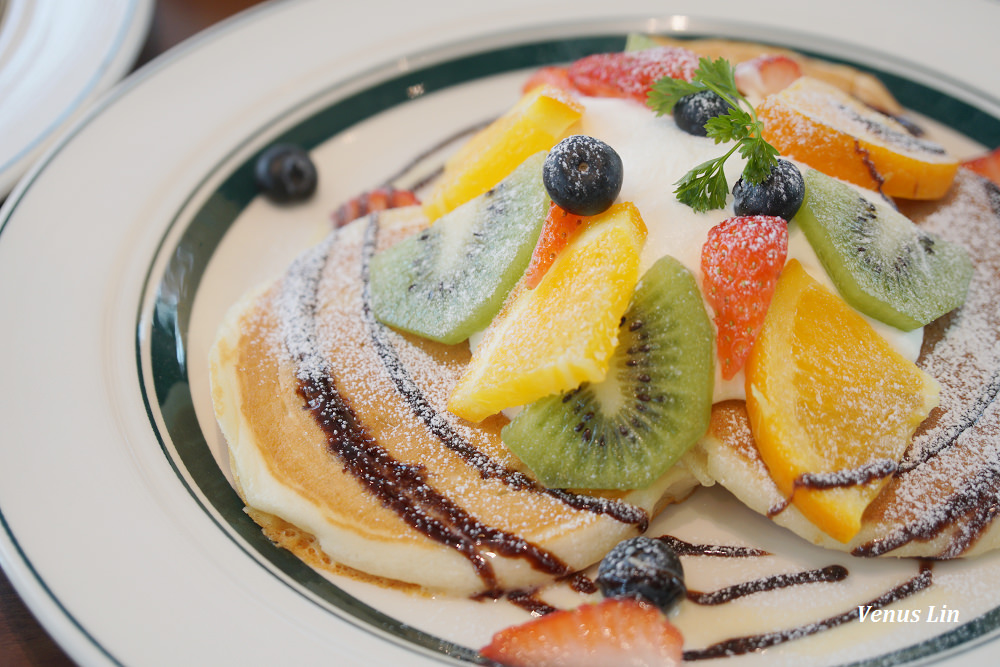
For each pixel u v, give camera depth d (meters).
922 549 0.29
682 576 0.29
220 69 0.39
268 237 0.37
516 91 0.40
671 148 0.32
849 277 0.30
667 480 0.30
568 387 0.29
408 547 0.29
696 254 0.30
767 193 0.30
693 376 0.29
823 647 0.28
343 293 0.33
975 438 0.30
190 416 0.32
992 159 0.37
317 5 0.40
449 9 0.41
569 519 0.29
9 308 0.33
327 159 0.39
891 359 0.30
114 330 0.33
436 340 0.31
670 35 0.40
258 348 0.32
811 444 0.29
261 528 0.30
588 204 0.30
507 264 0.31
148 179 0.36
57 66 0.39
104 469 0.30
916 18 0.40
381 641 0.28
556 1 0.41
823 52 0.39
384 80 0.40
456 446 0.30
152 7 0.41
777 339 0.29
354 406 0.31
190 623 0.28
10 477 0.29
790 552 0.30
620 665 0.28
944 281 0.31
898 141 0.34
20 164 0.36
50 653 0.28
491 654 0.28
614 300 0.29
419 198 0.38
